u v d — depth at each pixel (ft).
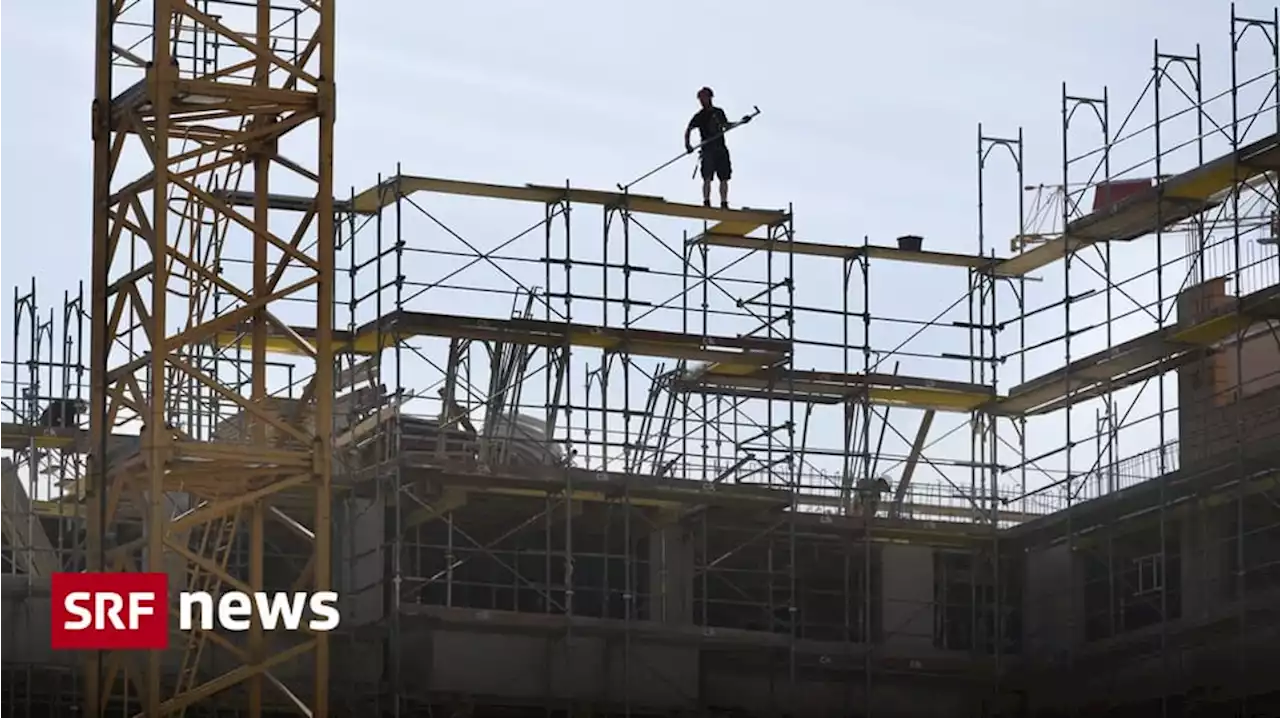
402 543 255.70
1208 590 259.60
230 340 271.28
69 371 273.33
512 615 253.03
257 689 222.07
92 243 227.81
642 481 262.06
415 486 257.14
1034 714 274.57
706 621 275.18
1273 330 253.85
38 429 266.36
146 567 220.64
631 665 258.78
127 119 229.04
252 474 223.92
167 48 224.94
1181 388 275.18
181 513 258.57
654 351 266.36
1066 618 275.80
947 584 285.02
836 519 271.90
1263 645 246.68
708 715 262.47
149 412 221.46
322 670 221.87
